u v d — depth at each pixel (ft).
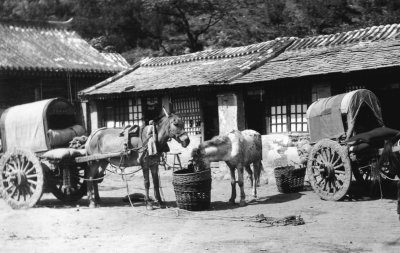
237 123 60.39
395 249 25.64
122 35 127.75
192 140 66.49
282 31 116.67
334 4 110.42
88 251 27.17
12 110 44.50
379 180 40.01
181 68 74.49
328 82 54.08
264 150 58.23
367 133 39.50
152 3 129.70
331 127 41.52
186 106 67.77
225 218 35.19
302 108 56.44
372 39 58.70
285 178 46.09
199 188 38.34
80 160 41.14
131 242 28.99
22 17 141.08
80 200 46.57
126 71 80.59
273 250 26.32
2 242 29.91
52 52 95.61
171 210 38.96
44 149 42.42
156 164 40.68
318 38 66.18
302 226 32.01
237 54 71.15
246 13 133.59
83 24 125.80
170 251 26.61
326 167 40.65
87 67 93.15
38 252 27.32
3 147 44.75
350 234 29.25
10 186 41.73
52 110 43.47
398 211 29.66
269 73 58.18
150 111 71.72
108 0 127.95
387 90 55.62
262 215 35.06
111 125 75.46
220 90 62.08
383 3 107.14
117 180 62.03
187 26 135.64
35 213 39.04
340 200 40.29
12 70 83.15
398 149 32.91
